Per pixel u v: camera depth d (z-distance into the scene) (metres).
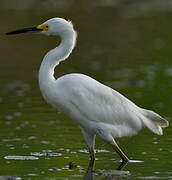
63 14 31.44
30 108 15.81
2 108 15.78
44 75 11.10
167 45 25.98
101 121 11.16
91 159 11.27
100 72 20.86
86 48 25.61
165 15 34.16
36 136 12.91
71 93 10.95
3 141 12.43
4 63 22.38
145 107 15.67
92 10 34.31
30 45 25.38
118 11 35.03
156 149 11.91
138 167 10.68
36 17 29.59
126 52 24.70
